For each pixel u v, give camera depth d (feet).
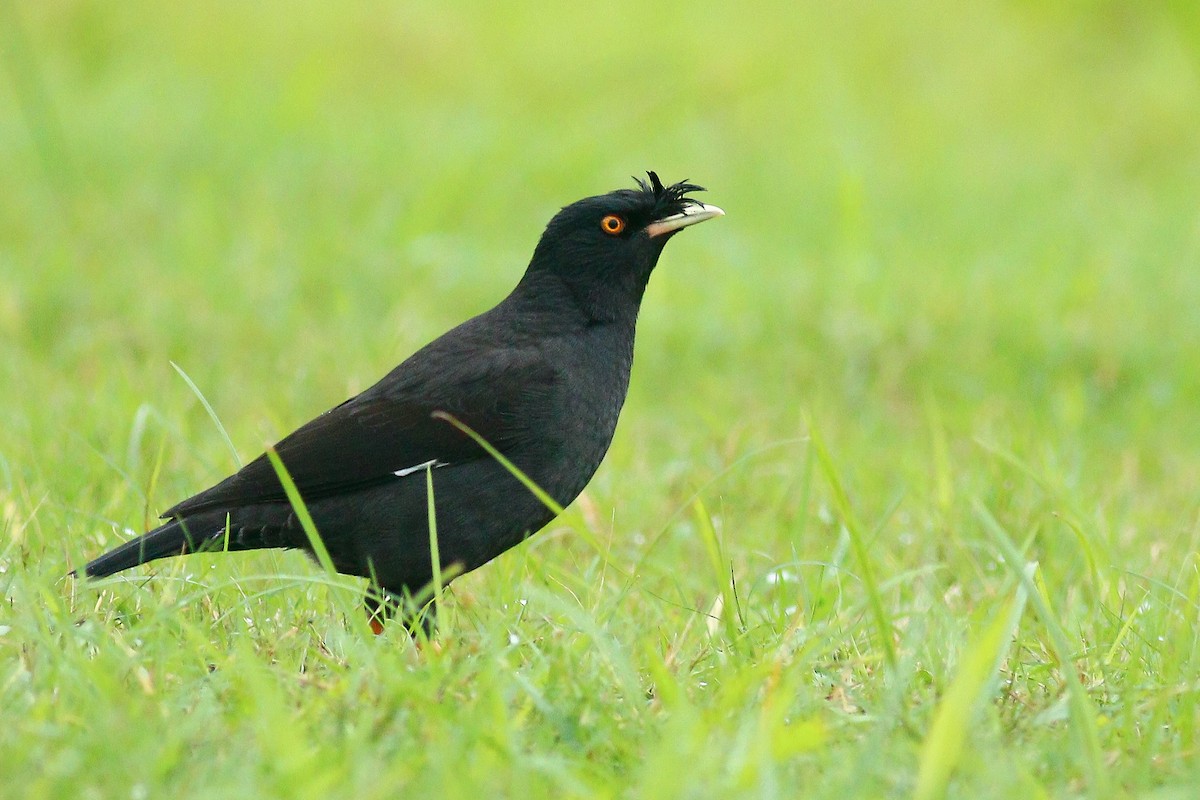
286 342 52.11
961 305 57.77
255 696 21.39
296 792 19.31
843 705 24.47
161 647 24.07
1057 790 21.45
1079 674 26.78
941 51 101.71
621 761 22.29
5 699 22.33
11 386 45.73
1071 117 94.17
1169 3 103.96
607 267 32.55
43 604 26.63
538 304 32.55
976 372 53.36
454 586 33.99
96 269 57.62
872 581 24.95
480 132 80.18
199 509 29.89
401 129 80.48
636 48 96.63
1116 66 100.94
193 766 20.58
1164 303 59.82
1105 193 80.48
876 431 48.26
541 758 20.48
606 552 29.01
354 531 30.42
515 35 98.68
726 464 41.47
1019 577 23.62
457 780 19.63
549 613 28.91
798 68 95.40
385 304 57.26
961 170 82.48
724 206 74.59
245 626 26.86
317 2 98.43
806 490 34.96
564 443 31.48
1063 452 44.55
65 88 83.41
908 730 22.82
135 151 73.36
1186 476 45.01
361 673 23.54
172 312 53.26
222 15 96.27
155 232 63.00
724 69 93.66
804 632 27.53
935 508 38.01
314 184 71.15
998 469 39.65
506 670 24.03
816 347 54.60
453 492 30.60
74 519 33.14
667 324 56.18
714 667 26.61
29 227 63.21
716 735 21.90
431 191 70.13
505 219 71.26
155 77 86.53
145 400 42.45
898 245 67.72
